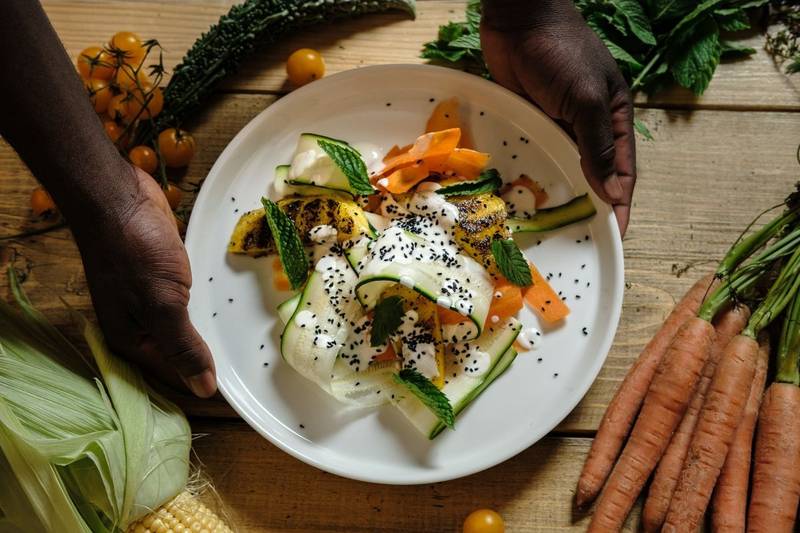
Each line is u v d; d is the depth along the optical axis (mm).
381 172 624
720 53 670
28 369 582
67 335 651
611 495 604
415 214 616
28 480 549
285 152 651
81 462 573
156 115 666
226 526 602
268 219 594
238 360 621
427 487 621
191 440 623
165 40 702
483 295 595
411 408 600
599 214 627
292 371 617
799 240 619
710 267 659
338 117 655
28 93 496
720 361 614
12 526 584
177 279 556
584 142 608
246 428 635
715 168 674
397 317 585
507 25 610
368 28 703
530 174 644
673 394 606
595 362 599
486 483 622
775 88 687
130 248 540
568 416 632
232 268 633
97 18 704
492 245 596
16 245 666
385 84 655
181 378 608
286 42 701
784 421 603
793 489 598
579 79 597
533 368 614
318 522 619
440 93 654
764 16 697
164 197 591
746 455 611
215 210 638
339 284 600
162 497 581
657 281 657
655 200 669
